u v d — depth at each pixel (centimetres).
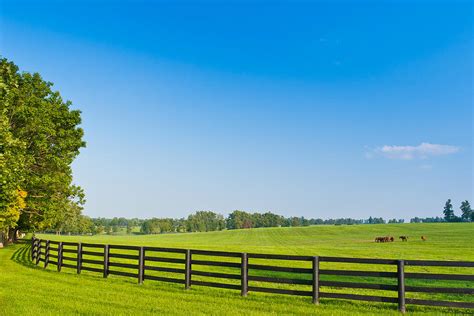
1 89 2023
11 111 3331
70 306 1132
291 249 4706
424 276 1098
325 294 1202
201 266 2733
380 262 1143
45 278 1739
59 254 2053
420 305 1205
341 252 4209
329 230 13050
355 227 13625
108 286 1519
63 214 4966
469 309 1141
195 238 12038
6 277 1758
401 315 1051
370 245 6412
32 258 2559
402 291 1105
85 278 1744
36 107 3600
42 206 4038
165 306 1143
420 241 7056
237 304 1180
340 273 1190
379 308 1141
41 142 3528
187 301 1227
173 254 3775
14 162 2373
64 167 3900
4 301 1202
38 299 1236
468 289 1051
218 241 9575
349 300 1273
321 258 1220
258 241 9312
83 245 1894
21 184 3516
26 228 5144
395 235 9644
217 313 1048
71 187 4359
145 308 1113
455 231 9869
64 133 3859
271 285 1808
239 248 4919
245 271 1335
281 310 1098
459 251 4462
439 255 3912
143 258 1611
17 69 3516
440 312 1095
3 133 2005
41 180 3744
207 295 1335
